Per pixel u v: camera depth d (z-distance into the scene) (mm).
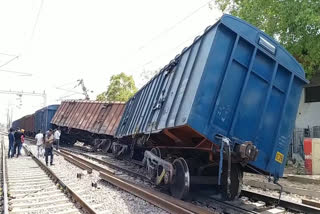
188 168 8227
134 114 13828
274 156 7516
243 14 17375
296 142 20047
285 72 7777
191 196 8867
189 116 6660
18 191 9688
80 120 29656
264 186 10992
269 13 16000
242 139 7121
